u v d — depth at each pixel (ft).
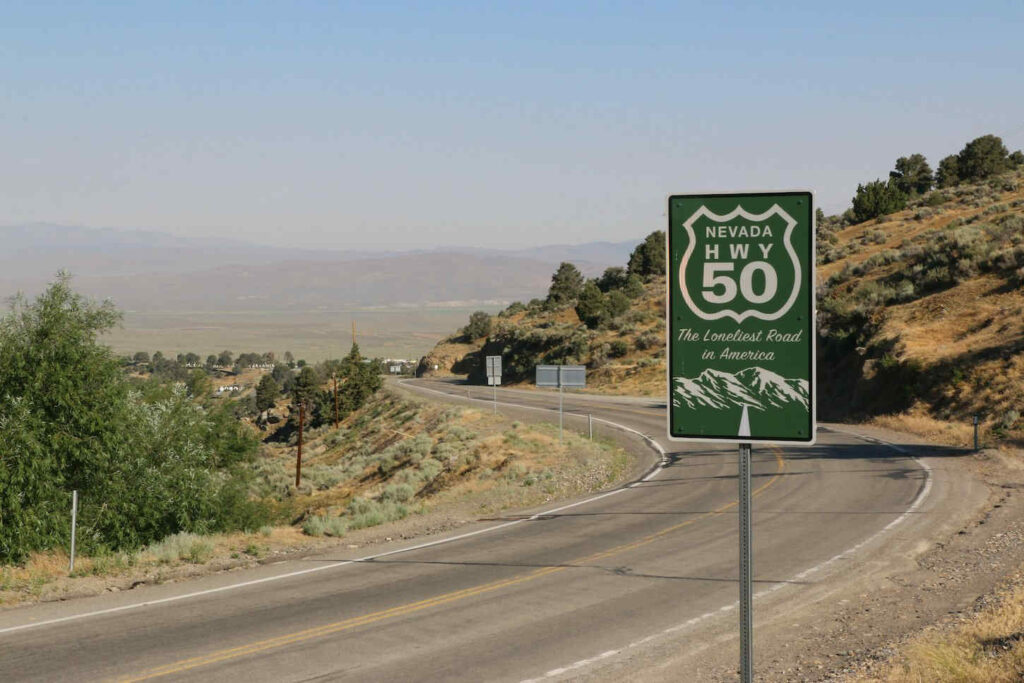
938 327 163.63
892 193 357.00
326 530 73.26
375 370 315.17
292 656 38.09
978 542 59.88
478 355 396.57
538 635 41.34
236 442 86.12
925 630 40.32
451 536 69.51
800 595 48.44
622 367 262.88
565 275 453.99
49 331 67.56
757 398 19.06
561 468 111.75
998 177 362.94
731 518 72.43
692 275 19.39
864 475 93.61
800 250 18.71
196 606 46.98
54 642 40.09
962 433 120.47
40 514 62.80
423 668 36.50
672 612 45.19
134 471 71.36
